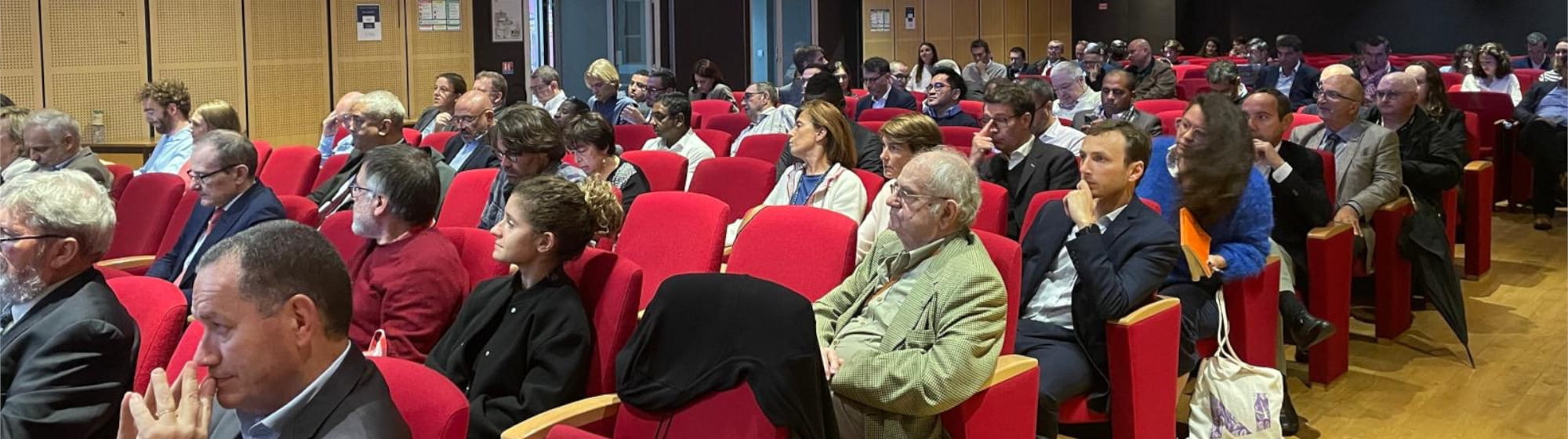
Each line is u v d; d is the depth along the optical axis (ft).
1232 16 58.08
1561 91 25.00
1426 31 53.83
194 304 5.52
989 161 15.66
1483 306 17.46
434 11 33.40
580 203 8.78
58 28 25.71
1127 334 9.76
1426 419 12.75
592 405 7.97
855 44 47.70
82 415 6.85
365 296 10.04
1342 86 15.35
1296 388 13.79
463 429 6.27
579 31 40.01
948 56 52.39
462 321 9.18
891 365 8.49
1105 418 10.12
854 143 14.61
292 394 5.59
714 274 7.89
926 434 8.69
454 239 10.90
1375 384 13.91
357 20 31.40
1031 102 15.28
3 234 7.27
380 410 5.63
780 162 17.33
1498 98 23.67
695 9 42.24
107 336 7.03
